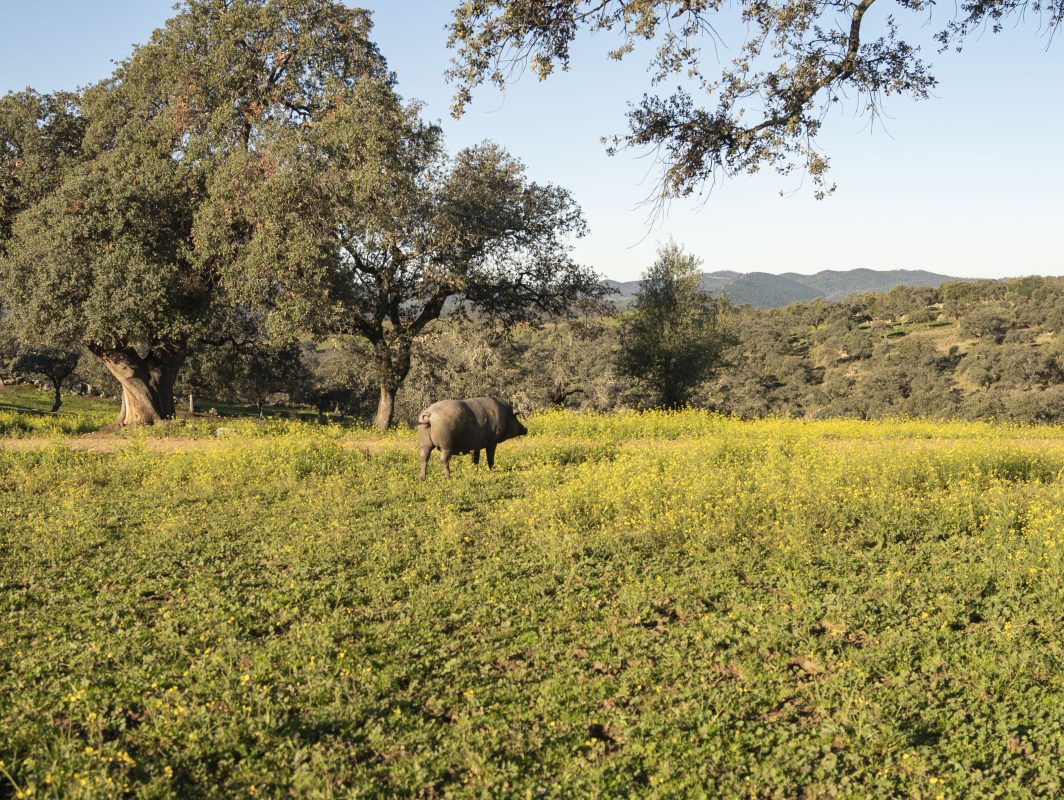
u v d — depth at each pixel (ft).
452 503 40.50
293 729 18.25
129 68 82.12
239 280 75.56
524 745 18.02
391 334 94.63
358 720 18.89
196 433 72.79
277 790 15.83
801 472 43.57
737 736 18.33
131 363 83.92
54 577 29.14
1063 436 75.05
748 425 78.38
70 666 21.36
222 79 77.51
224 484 45.44
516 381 125.90
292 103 82.33
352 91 78.28
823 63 33.71
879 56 33.58
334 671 21.35
